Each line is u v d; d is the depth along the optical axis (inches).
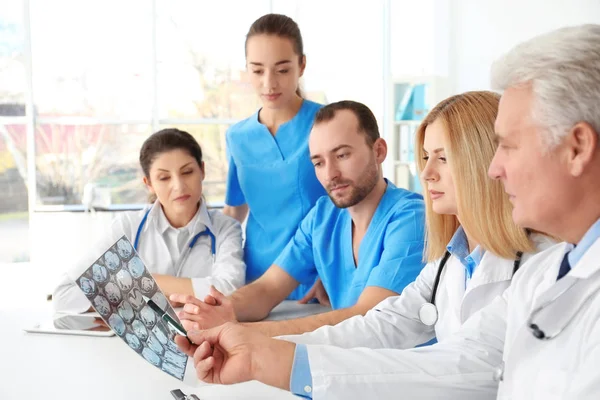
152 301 47.2
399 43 177.9
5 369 48.4
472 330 39.1
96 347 53.9
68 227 159.0
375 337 49.8
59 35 162.1
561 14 156.5
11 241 165.0
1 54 159.9
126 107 168.1
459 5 175.6
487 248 43.1
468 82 176.4
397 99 176.6
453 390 37.1
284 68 75.0
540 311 29.1
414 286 52.2
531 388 29.0
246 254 80.8
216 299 55.0
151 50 167.0
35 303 70.8
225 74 171.9
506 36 167.9
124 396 42.9
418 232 60.1
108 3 163.3
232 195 86.1
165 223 74.9
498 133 28.0
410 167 175.9
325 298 72.0
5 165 163.9
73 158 166.6
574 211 27.0
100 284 43.1
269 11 171.3
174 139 73.5
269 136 77.2
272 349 38.9
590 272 26.8
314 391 37.4
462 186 42.8
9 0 158.6
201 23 168.7
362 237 64.7
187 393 43.3
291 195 77.7
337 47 176.1
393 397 37.2
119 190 169.5
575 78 25.3
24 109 163.2
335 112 62.5
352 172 62.0
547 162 26.4
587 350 26.6
